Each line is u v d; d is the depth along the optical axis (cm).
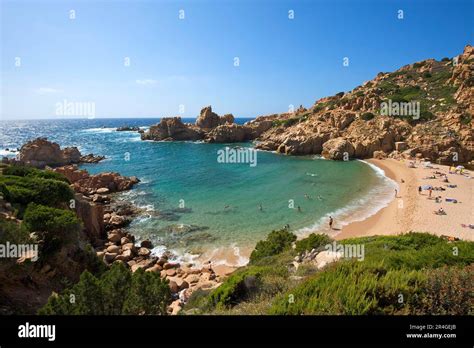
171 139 12988
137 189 5316
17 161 6650
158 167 7444
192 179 6075
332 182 5606
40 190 2506
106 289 1007
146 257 2792
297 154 9206
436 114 8800
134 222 3697
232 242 3091
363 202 4322
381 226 3344
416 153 7312
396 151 7762
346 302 726
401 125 8481
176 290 2134
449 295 741
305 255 1794
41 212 1795
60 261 1797
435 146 7219
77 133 18200
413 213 3678
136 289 1005
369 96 10981
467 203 4038
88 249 2067
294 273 1412
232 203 4406
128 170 7094
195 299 1562
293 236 2466
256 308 904
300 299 794
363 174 6244
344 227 3378
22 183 2530
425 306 733
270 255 2247
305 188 5200
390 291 766
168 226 3553
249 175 6384
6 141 13500
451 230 3123
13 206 2162
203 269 2481
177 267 2609
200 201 4534
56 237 1805
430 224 3303
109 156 9225
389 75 14212
